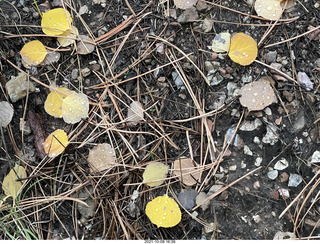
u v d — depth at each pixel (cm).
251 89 53
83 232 51
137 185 52
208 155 53
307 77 54
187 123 53
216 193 51
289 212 51
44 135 53
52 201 51
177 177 52
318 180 51
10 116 53
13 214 51
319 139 52
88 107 53
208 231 50
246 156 52
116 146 53
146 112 53
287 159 52
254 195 51
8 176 52
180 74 54
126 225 50
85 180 52
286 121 53
